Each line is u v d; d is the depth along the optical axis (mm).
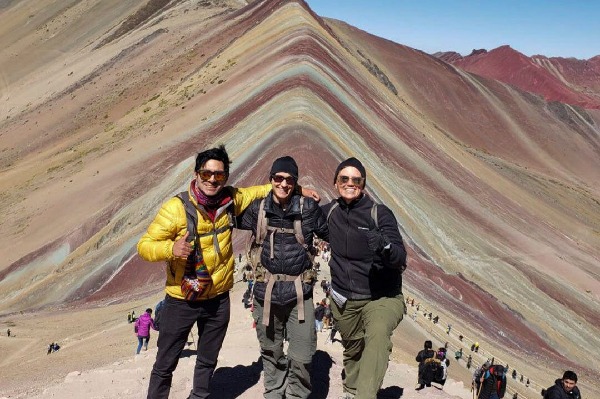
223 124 58281
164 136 63062
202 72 86125
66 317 32031
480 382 8797
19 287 41750
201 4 137125
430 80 158000
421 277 40125
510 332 38375
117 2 153500
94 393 6789
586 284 53000
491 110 156875
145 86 96688
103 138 75938
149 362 9305
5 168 82188
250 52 82875
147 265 38562
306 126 48531
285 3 99312
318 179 41031
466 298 39812
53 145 87688
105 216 49250
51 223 50938
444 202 56531
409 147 66312
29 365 20188
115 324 27312
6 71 134875
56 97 108688
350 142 51844
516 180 97500
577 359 39406
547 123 158875
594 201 108562
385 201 46969
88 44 138750
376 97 80125
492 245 52500
